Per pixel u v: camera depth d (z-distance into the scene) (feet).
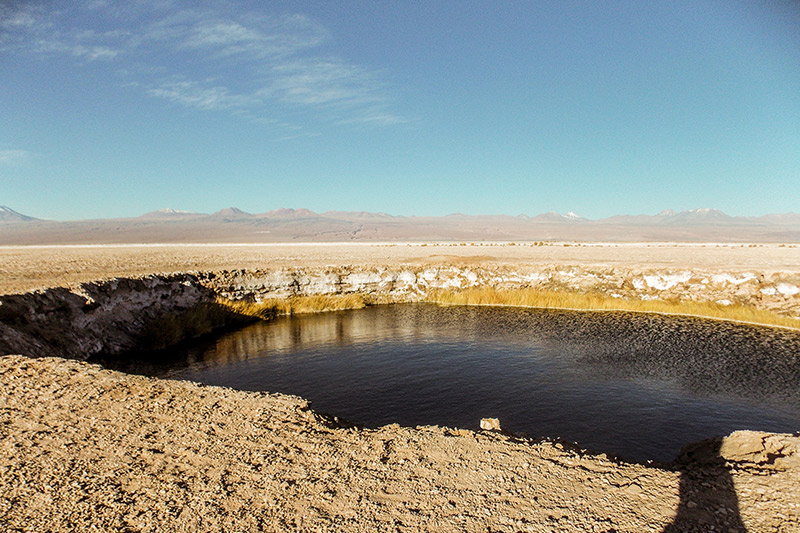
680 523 16.96
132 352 63.57
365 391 46.93
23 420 25.09
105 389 30.66
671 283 100.89
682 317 87.51
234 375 53.11
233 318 85.92
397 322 85.51
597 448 33.12
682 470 23.15
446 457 22.70
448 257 152.97
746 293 91.35
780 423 38.24
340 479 19.85
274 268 107.14
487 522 16.65
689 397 44.55
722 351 62.23
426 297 111.55
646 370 53.83
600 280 108.78
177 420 26.18
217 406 28.89
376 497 18.35
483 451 23.67
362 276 112.06
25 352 44.50
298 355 62.18
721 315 86.53
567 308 99.14
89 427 24.64
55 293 58.85
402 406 42.42
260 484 19.17
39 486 18.43
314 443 23.90
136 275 81.56
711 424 37.91
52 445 22.27
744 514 17.52
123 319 68.54
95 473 19.70
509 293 107.24
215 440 23.63
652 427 37.19
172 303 82.74
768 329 75.97
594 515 17.39
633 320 84.84
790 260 126.52
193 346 67.77
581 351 62.95
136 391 30.73
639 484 20.26
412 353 62.64
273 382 50.29
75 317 59.21
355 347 66.54
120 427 24.81
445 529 16.15
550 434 35.65
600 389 47.03
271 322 86.48
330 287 108.88
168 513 16.75
